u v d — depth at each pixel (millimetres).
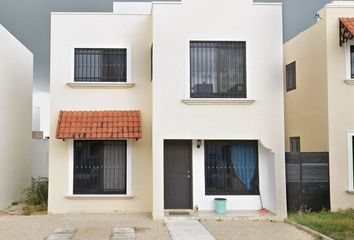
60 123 14680
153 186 13859
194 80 14281
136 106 15383
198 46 14344
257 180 15023
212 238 11180
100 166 15148
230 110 14219
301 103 17094
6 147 16641
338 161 14602
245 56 14383
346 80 14711
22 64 18906
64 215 14539
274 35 14414
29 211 15227
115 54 15555
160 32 14148
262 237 11344
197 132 14086
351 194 14555
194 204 14852
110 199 15008
